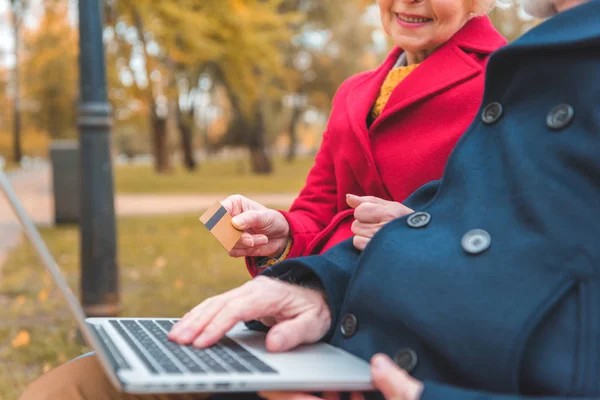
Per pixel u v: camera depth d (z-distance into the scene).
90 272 4.03
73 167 9.06
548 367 0.89
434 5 1.50
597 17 0.99
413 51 1.60
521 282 0.93
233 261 6.09
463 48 1.54
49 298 4.68
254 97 14.71
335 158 1.70
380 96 1.65
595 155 0.93
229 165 39.47
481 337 0.93
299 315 1.17
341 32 34.25
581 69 0.99
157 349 1.05
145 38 10.91
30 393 1.14
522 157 1.01
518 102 1.08
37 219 9.88
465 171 1.10
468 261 0.99
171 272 5.50
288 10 28.06
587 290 0.89
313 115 46.62
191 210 11.53
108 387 1.13
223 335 1.20
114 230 4.09
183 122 30.19
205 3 11.44
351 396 1.04
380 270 1.09
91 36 4.06
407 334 1.04
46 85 39.03
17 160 38.50
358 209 1.34
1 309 4.39
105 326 1.22
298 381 0.91
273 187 17.75
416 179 1.51
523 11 1.22
